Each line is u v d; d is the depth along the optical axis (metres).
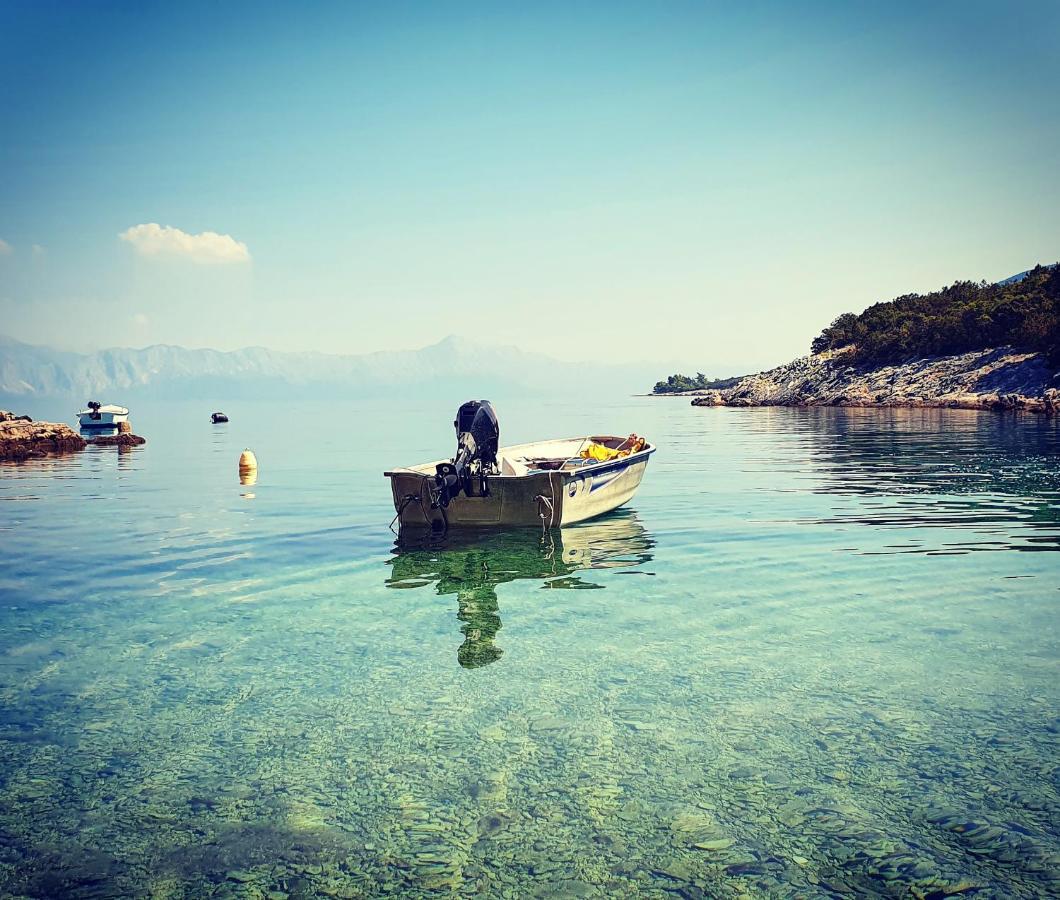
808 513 14.33
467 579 10.05
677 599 8.85
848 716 5.67
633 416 69.31
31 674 6.79
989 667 6.55
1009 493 16.11
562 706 5.96
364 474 23.45
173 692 6.36
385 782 4.87
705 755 5.13
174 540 12.87
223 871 3.99
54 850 4.19
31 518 15.30
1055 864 3.91
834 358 85.88
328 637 7.73
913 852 4.04
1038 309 60.97
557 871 3.95
